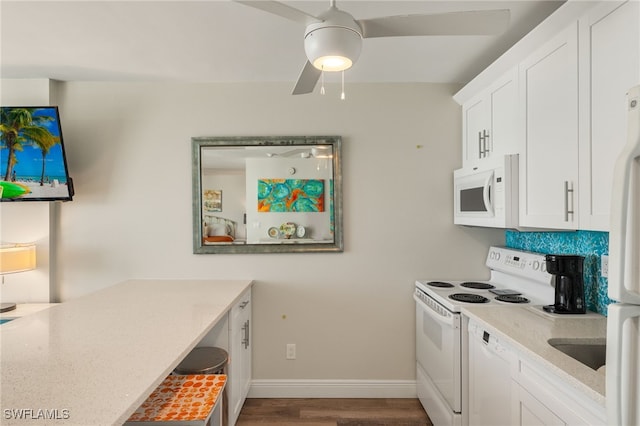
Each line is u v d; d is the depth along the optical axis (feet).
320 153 8.32
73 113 8.23
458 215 8.01
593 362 4.58
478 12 3.66
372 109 8.40
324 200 8.32
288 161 8.32
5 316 6.98
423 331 7.73
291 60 7.21
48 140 7.52
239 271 8.39
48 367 3.74
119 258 8.31
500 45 6.57
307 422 7.33
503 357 4.83
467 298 6.61
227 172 8.31
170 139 8.34
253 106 8.37
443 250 8.42
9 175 7.52
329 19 3.81
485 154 7.16
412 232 8.40
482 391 5.50
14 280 7.98
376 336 8.39
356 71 7.75
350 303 8.39
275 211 8.32
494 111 6.81
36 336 4.67
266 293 8.38
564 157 4.88
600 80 4.25
